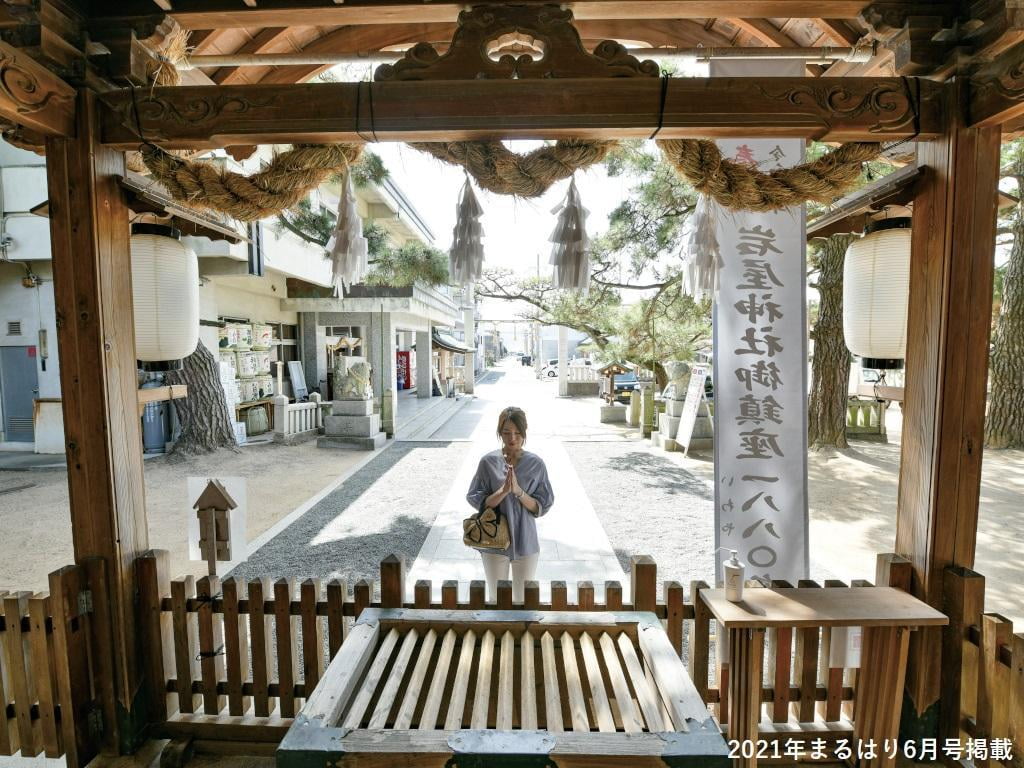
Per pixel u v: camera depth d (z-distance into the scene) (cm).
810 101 203
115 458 215
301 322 1399
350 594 411
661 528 574
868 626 200
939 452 212
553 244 217
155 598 229
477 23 203
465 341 2439
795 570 288
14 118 181
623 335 1013
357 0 205
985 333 209
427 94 201
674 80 200
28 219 886
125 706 221
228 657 236
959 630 210
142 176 235
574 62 203
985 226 206
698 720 159
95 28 206
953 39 203
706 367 948
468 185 219
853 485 745
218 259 926
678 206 764
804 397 288
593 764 148
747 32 287
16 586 430
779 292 286
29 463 866
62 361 209
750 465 290
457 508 644
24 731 214
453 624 217
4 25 188
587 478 793
